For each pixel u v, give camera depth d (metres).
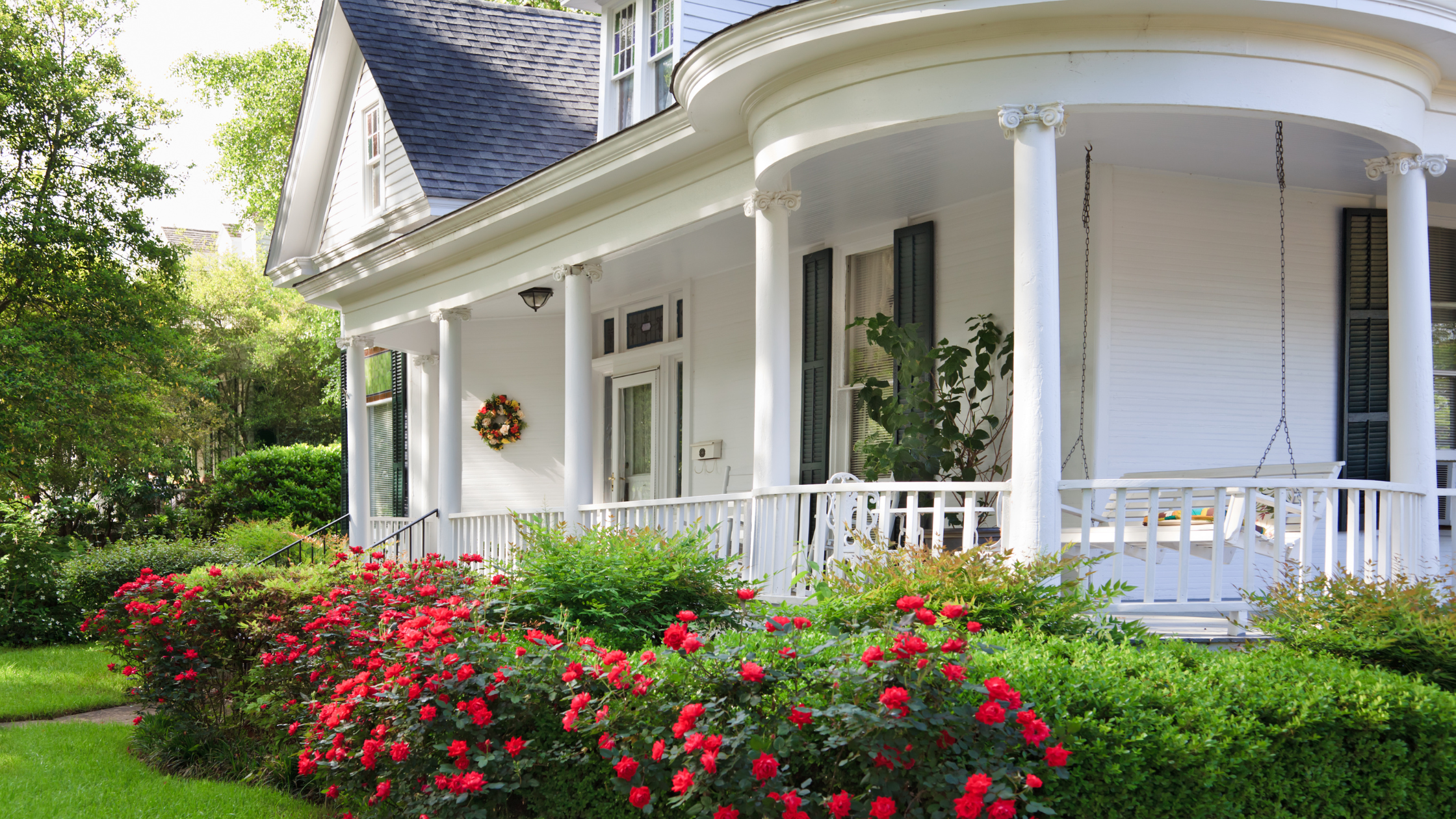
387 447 15.16
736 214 8.23
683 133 7.27
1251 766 3.75
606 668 3.91
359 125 13.55
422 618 4.46
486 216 9.46
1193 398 7.42
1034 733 3.19
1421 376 6.04
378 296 12.02
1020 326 5.54
